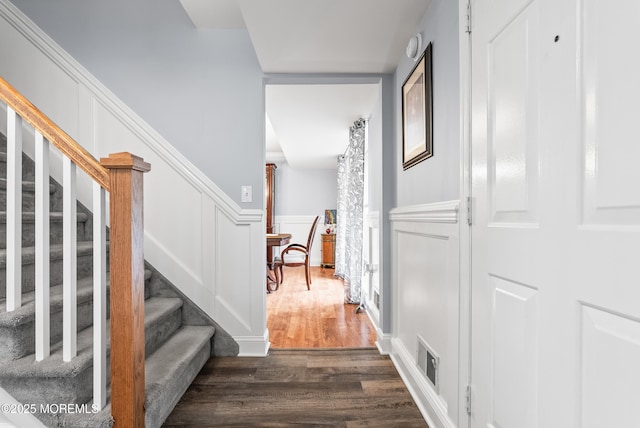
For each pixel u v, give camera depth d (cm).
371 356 256
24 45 248
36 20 249
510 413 110
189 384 208
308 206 787
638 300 67
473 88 134
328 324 337
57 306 159
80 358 143
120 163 137
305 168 780
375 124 346
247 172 256
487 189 124
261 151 256
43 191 138
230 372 227
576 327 83
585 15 81
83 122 249
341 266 598
